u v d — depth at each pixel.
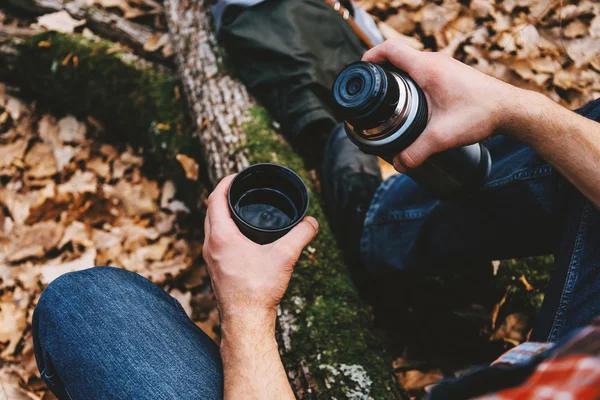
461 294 1.82
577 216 1.02
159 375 0.97
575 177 0.90
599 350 0.44
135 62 2.39
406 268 1.52
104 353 0.99
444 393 0.61
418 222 1.43
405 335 1.90
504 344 1.79
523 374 0.52
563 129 0.90
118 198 2.36
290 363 1.46
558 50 2.24
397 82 0.99
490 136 0.96
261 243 1.03
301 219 1.01
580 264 0.96
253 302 0.93
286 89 1.95
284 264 0.95
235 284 0.94
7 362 1.87
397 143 1.01
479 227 1.31
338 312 1.54
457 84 0.96
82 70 2.38
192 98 2.17
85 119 2.55
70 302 1.05
